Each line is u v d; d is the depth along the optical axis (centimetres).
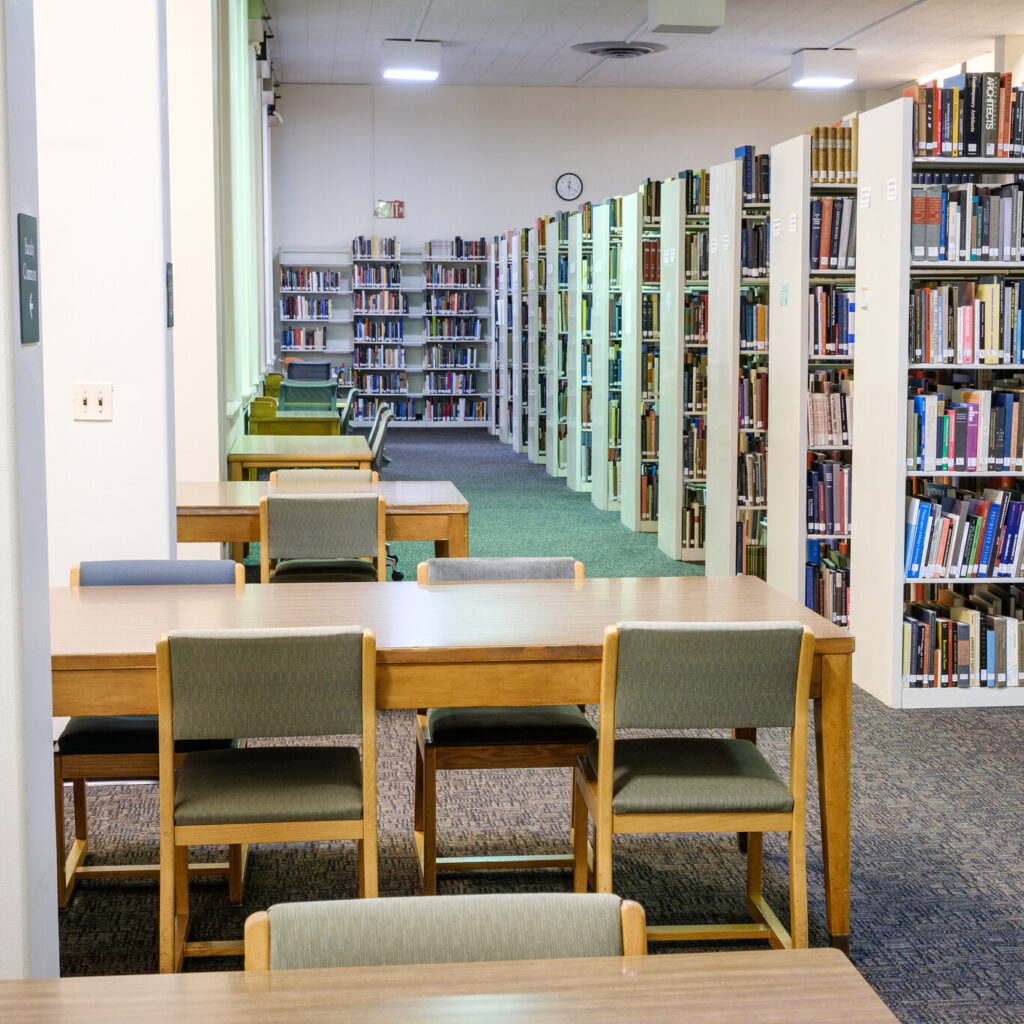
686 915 344
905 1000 300
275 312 1805
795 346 617
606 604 346
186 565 378
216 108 677
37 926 220
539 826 407
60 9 431
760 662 285
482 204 1836
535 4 1329
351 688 281
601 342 1075
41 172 436
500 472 1327
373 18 1396
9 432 209
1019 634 540
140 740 326
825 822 315
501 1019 140
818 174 611
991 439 529
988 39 1519
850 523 623
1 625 212
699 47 1554
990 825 412
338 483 598
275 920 161
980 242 530
